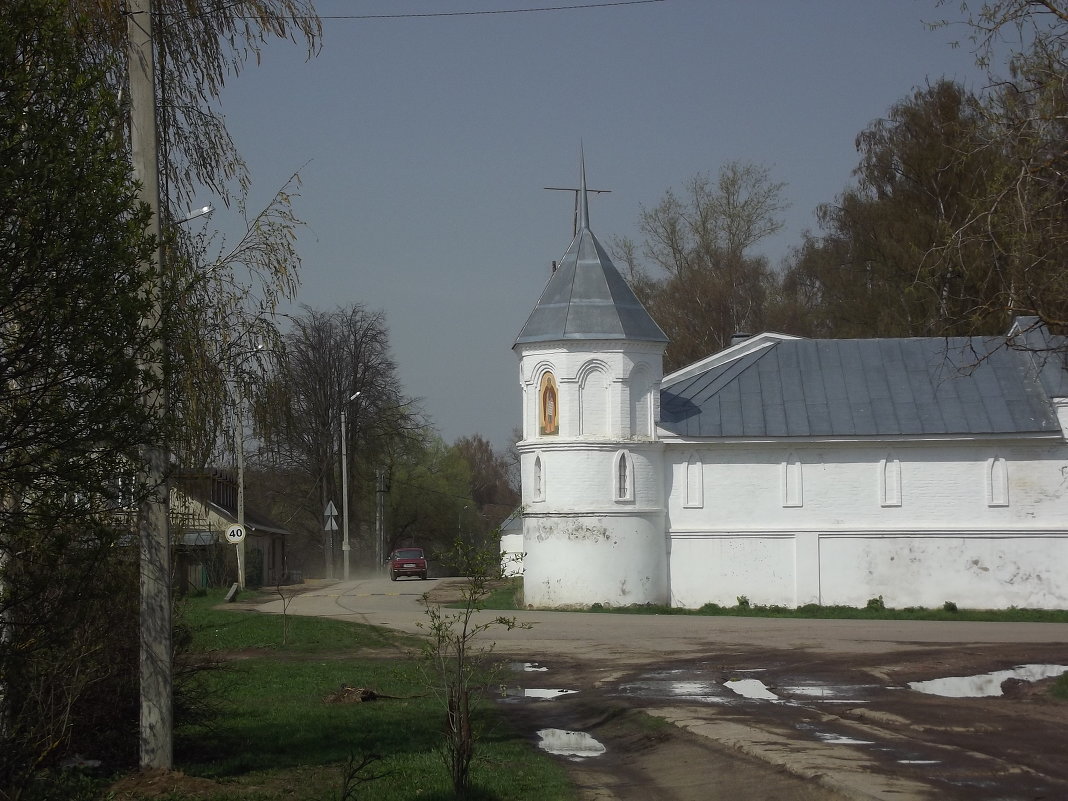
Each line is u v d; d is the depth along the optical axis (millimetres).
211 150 15328
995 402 39844
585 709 18125
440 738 15016
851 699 18172
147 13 12242
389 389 71625
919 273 17875
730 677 21203
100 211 8609
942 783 11266
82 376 8719
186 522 13742
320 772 12797
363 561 84562
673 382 42406
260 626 30516
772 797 11398
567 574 38531
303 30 15594
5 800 10273
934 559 38969
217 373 13773
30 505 8812
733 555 39562
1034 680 20062
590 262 40344
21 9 8461
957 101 53625
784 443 39562
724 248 69062
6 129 8258
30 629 9836
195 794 11438
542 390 39562
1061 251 16578
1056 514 38812
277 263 14469
